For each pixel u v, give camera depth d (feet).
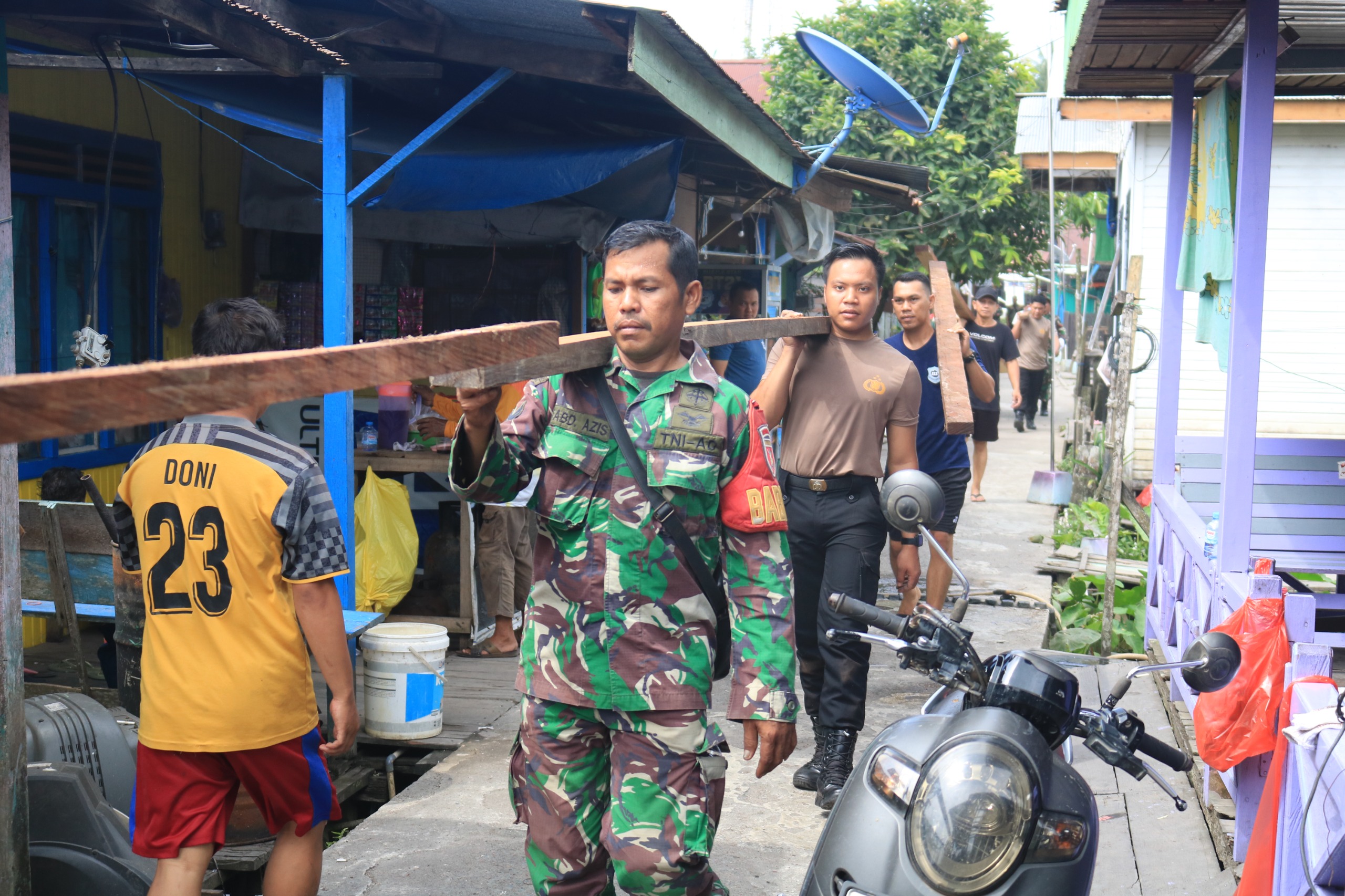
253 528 9.52
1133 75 20.75
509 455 8.38
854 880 7.88
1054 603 27.17
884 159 55.47
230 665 9.46
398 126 22.21
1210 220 18.16
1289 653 12.18
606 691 8.60
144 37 17.26
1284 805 9.77
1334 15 15.29
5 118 10.96
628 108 21.29
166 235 25.54
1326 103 34.68
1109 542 24.17
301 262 28.71
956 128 57.31
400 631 17.02
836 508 14.23
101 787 12.64
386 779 16.88
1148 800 14.98
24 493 21.58
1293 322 38.19
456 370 5.96
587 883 9.17
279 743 9.69
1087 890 7.70
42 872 10.65
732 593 9.01
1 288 10.80
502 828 13.88
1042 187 54.60
